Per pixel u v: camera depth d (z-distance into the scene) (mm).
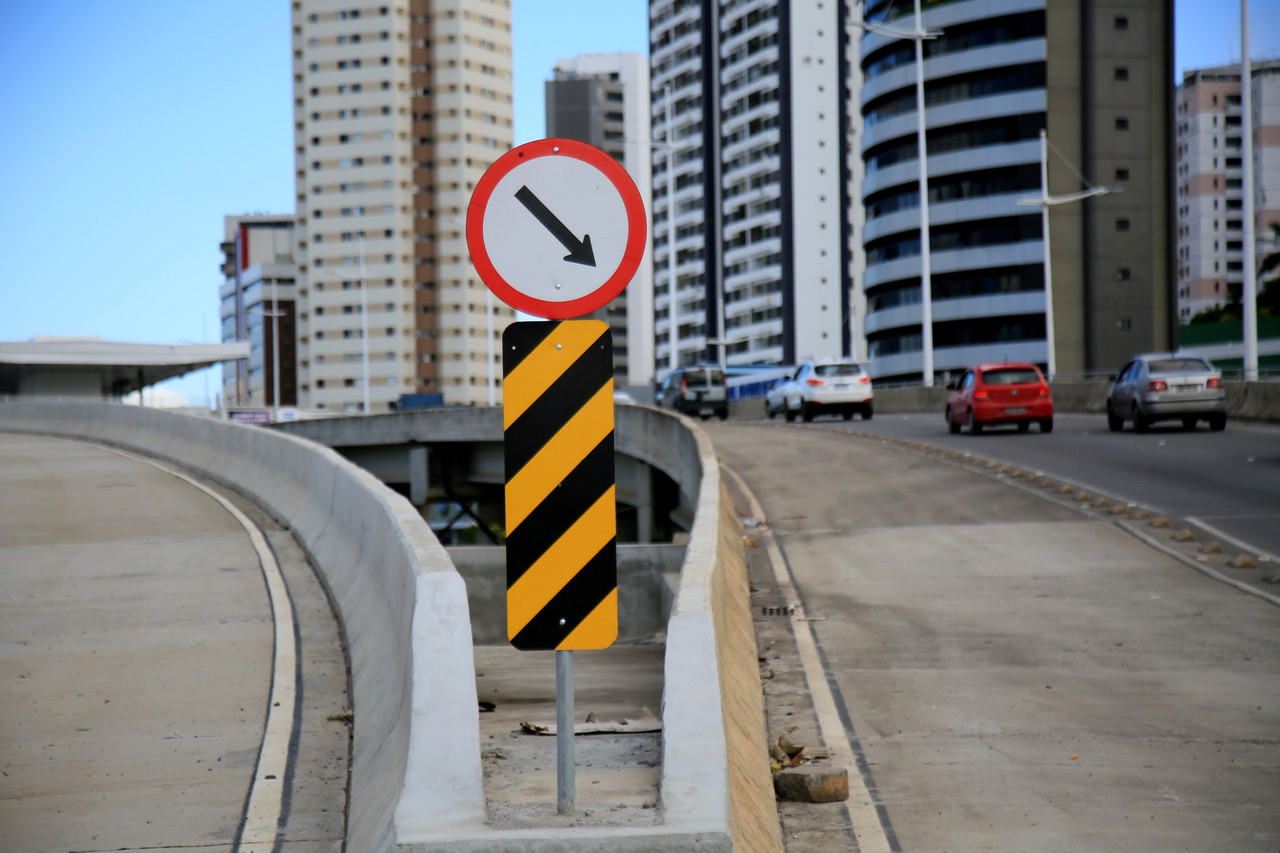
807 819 6387
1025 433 30812
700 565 6672
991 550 14773
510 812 4520
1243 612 11227
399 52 146500
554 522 4492
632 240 4434
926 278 58188
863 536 16156
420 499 40094
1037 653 9969
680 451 22141
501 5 152375
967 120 101562
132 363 81250
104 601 11086
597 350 4496
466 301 148500
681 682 4875
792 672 9422
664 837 4082
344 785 6426
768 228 137000
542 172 4434
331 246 147000
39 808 6098
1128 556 14039
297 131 149000
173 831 5781
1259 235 153125
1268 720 8062
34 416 37250
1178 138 193375
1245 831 6160
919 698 8688
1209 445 25109
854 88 138875
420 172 148375
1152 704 8492
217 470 20766
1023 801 6617
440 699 4965
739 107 140750
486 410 36875
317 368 147000
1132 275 100375
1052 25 100312
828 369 40938
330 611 10492
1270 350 94938
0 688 8312
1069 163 100500
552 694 8875
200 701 7977
